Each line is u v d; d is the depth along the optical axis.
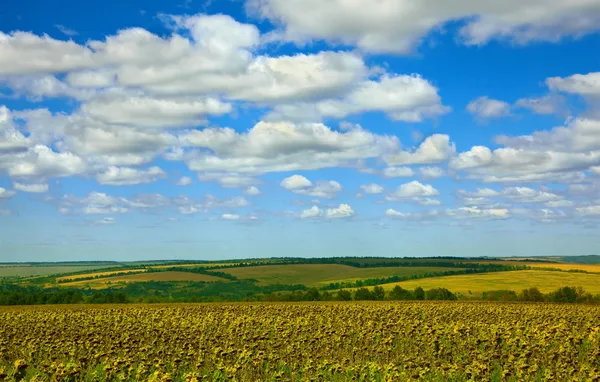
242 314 70.38
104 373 26.52
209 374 28.11
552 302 114.00
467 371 26.41
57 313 70.31
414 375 26.17
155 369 27.66
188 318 60.28
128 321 53.56
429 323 51.94
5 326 48.38
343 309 73.56
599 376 24.55
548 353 32.19
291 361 31.83
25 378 26.69
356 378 26.56
